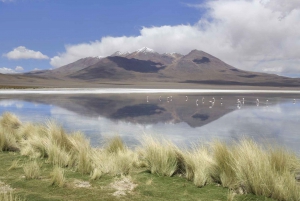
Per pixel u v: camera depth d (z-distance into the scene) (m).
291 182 5.28
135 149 9.98
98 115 21.12
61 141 8.73
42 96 42.53
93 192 5.40
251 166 5.68
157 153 6.99
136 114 22.22
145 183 6.04
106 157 7.40
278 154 6.45
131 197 5.20
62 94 49.19
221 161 6.32
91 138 12.56
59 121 17.73
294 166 6.60
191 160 6.64
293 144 11.60
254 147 6.56
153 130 14.95
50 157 7.67
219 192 5.54
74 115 20.83
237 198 5.22
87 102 32.75
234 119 19.98
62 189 5.52
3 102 31.00
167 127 16.05
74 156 7.74
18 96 41.91
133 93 59.28
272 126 16.61
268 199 5.16
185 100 39.41
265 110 26.45
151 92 67.12
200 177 6.04
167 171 6.75
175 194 5.40
